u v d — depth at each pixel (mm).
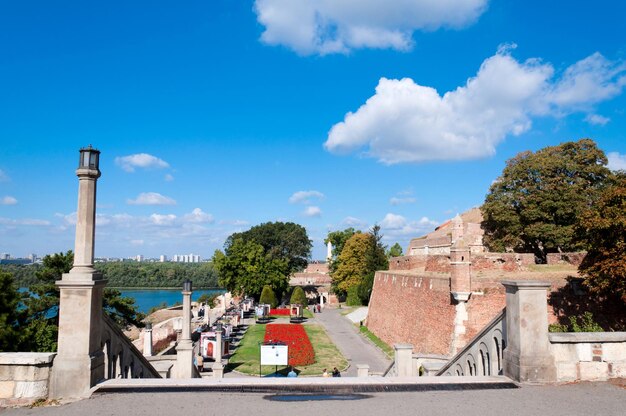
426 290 34188
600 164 47094
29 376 8453
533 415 7578
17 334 22344
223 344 34812
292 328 51531
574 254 31562
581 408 7855
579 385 8992
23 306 30797
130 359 12242
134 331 49750
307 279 118562
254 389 8867
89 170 9047
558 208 45969
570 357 9242
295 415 7594
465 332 27172
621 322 24547
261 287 81312
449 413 7680
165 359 21281
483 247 55562
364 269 80500
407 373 16781
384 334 44688
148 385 8953
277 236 112312
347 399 8359
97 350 9117
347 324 59438
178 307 76000
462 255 27656
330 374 26906
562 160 47125
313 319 64688
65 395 8492
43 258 35156
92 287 8836
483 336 11672
